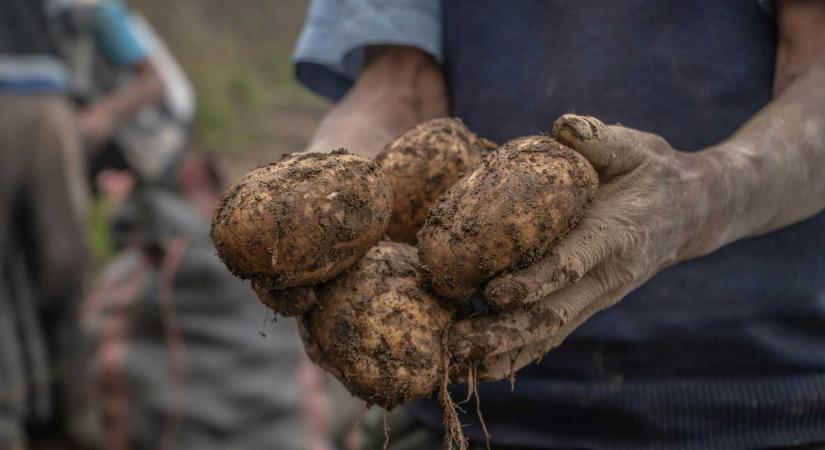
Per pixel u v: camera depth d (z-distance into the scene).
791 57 1.10
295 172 0.94
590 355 1.12
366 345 0.96
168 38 8.32
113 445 1.95
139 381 1.96
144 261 2.08
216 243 0.94
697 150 1.12
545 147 0.93
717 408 1.10
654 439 1.11
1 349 2.29
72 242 2.45
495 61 1.17
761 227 1.01
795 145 1.00
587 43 1.14
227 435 1.95
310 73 1.28
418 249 0.95
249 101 7.16
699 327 1.10
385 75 1.23
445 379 0.96
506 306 0.91
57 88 2.44
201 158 2.37
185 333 2.00
